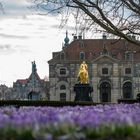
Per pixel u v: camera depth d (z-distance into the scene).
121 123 8.36
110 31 25.67
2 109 15.40
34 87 180.25
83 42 158.12
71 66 155.38
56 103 42.38
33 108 15.84
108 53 153.88
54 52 158.12
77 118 8.96
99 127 7.92
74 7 24.98
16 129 7.66
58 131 7.66
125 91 153.50
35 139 7.29
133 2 25.70
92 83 153.88
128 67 153.62
